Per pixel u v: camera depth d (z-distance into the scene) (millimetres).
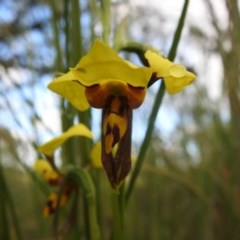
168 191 196
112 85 59
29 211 211
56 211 91
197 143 203
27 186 222
